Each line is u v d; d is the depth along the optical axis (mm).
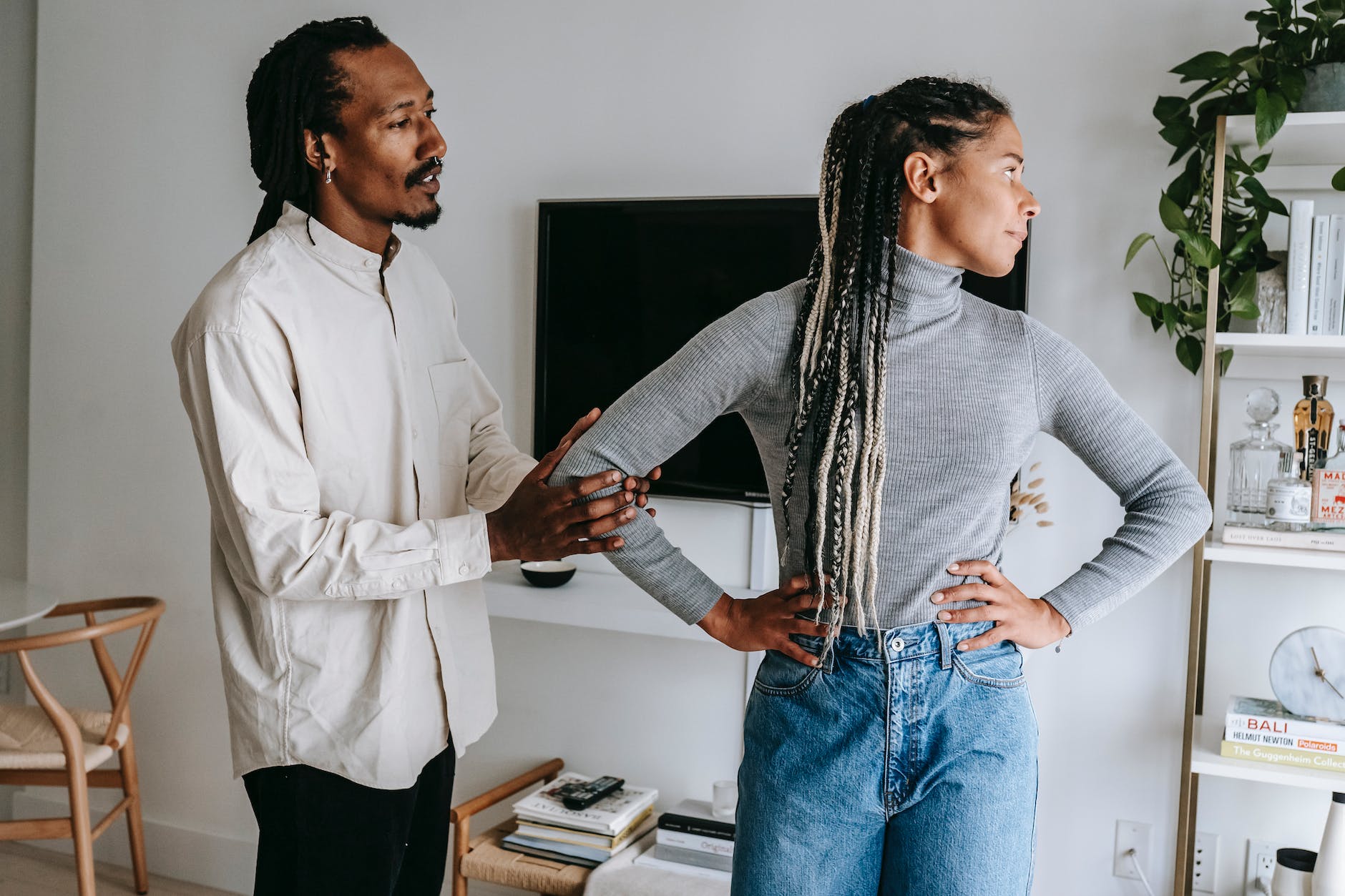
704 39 2533
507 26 2705
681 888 2203
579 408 2617
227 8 2939
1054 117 2293
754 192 2506
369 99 1629
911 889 1270
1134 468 1393
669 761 2654
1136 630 2297
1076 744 2350
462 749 1804
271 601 1629
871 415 1247
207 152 2975
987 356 1277
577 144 2652
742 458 2477
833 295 1269
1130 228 2254
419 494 1747
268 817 1669
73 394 3154
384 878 1676
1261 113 1867
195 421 1625
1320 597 2215
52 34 3131
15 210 3287
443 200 2781
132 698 3127
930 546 1257
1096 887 2348
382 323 1712
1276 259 2078
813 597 1299
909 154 1236
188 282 3016
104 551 3145
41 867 3078
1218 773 2004
